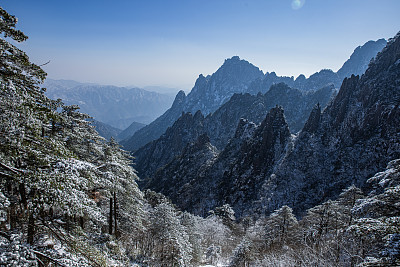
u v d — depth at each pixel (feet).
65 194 24.70
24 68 25.98
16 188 29.43
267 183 280.10
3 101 21.66
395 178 29.53
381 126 263.90
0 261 21.86
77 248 32.73
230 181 324.39
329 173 264.11
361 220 23.86
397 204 25.40
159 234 88.99
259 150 330.54
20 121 24.03
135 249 102.63
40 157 25.99
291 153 297.53
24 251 24.48
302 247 61.31
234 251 103.19
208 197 321.32
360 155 260.01
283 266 53.93
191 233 131.03
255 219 238.48
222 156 392.06
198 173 385.70
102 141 71.00
